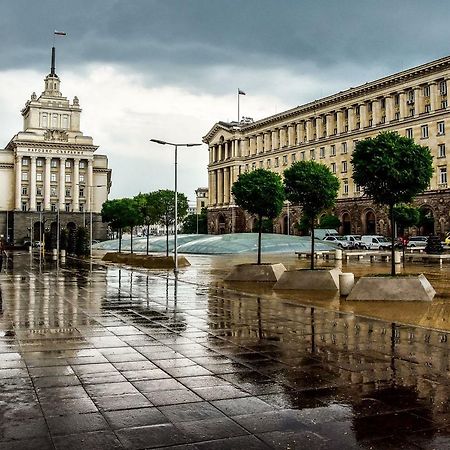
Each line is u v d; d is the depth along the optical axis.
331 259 47.34
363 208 82.06
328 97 90.44
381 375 7.96
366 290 16.88
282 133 104.12
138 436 5.64
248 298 17.84
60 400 6.84
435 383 7.53
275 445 5.40
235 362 8.84
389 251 56.72
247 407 6.55
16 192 121.44
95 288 21.73
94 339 10.84
